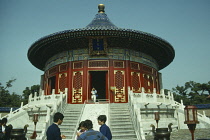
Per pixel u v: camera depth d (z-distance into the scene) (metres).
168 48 32.25
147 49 32.59
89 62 29.52
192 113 11.91
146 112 23.97
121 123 19.38
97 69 29.09
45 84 35.19
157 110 25.03
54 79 36.03
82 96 28.23
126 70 29.64
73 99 28.59
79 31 26.95
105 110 22.05
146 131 23.02
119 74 29.31
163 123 24.97
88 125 7.77
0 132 11.02
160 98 27.33
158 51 34.03
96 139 6.20
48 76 34.38
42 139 16.39
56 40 29.27
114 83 28.56
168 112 26.98
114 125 19.06
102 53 29.02
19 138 12.92
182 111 28.25
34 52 33.59
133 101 20.36
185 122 12.03
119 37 28.56
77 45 30.34
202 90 74.38
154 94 26.38
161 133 13.26
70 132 18.06
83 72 29.22
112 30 26.77
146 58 33.28
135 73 30.53
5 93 66.50
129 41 29.41
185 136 19.86
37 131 23.50
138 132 17.17
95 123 19.98
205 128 26.83
